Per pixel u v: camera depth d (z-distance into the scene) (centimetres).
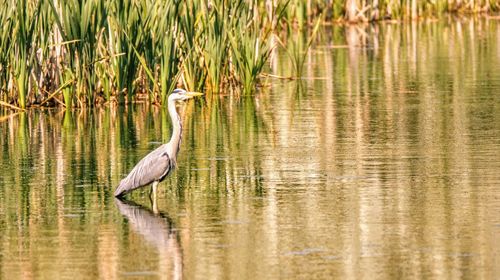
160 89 2295
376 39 3597
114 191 1434
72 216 1302
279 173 1528
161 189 1445
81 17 2192
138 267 1095
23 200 1390
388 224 1238
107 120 2077
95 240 1194
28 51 2202
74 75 2238
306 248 1151
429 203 1331
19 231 1238
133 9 2228
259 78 2661
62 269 1091
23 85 2198
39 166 1619
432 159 1603
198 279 1055
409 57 3059
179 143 1373
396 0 4247
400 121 1972
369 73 2722
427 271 1068
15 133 1944
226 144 1775
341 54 3180
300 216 1281
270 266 1091
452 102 2195
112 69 2284
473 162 1573
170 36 2233
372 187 1425
